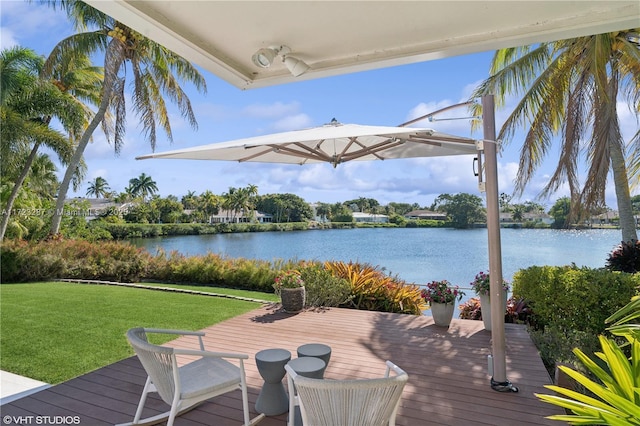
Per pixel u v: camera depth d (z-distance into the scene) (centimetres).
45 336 494
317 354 303
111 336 495
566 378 310
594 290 464
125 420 284
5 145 1239
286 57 277
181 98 1373
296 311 596
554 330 452
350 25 248
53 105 1289
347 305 682
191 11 229
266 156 464
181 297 756
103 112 1279
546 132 800
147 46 1260
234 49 282
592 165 716
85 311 625
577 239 1118
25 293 770
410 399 308
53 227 1242
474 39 265
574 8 229
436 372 362
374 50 286
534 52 831
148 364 246
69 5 1212
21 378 368
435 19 242
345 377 354
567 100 791
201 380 264
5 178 1466
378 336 473
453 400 306
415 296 684
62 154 1316
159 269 1033
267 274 906
